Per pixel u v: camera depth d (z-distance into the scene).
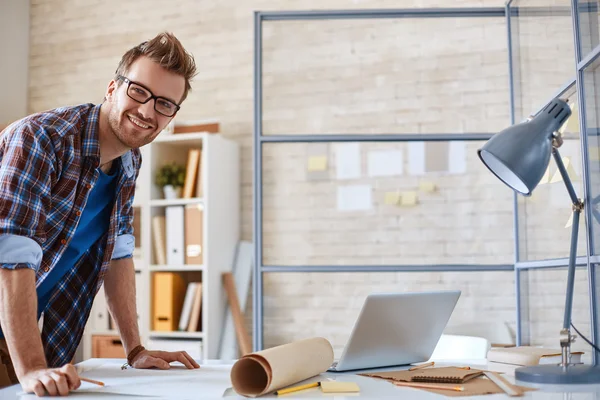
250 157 4.58
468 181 4.09
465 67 4.13
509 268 2.60
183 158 4.62
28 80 5.20
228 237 4.39
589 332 1.84
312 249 4.32
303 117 4.38
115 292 1.89
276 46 4.45
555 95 2.13
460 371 1.48
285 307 4.31
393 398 1.19
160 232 4.34
